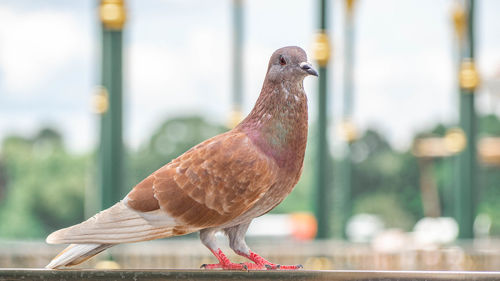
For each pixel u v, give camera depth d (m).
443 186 48.97
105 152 10.98
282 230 30.69
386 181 57.34
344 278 4.10
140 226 4.45
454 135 15.18
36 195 56.06
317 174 13.30
